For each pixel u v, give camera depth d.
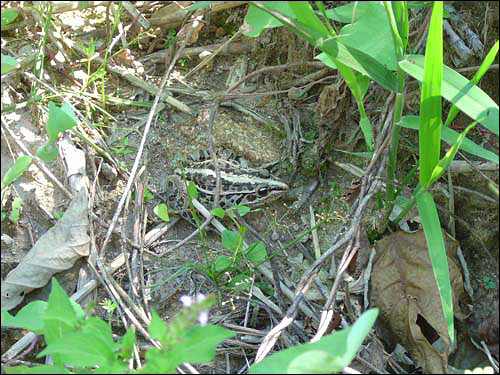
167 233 0.36
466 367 0.31
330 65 0.31
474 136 0.36
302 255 0.35
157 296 0.33
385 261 0.33
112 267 0.33
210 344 0.22
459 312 0.32
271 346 0.28
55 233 0.32
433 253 0.28
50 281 0.32
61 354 0.23
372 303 0.32
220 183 0.37
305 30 0.28
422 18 0.37
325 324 0.28
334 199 0.37
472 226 0.35
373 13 0.30
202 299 0.22
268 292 0.33
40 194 0.34
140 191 0.35
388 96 0.37
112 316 0.32
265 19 0.30
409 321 0.31
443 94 0.28
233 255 0.32
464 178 0.35
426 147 0.29
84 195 0.33
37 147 0.35
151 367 0.22
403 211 0.33
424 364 0.30
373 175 0.33
